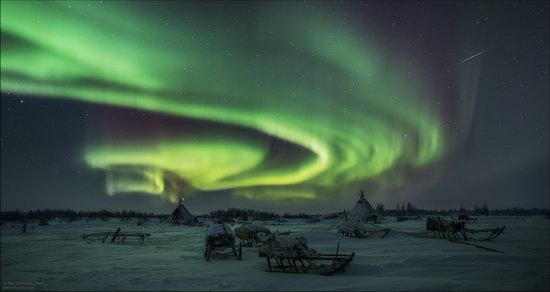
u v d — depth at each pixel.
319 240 24.69
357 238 25.92
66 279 11.05
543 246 19.97
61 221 71.88
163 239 28.17
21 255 17.36
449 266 13.02
